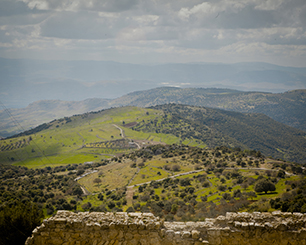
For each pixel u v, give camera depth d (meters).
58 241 11.42
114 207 88.81
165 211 68.94
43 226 11.52
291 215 11.63
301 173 120.06
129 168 180.25
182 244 11.31
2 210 18.58
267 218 11.59
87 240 11.36
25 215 18.06
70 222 11.47
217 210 63.62
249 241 11.32
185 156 195.75
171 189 115.94
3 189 104.81
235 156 175.62
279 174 114.94
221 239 11.38
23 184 122.25
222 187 107.31
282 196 66.50
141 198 98.25
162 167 173.12
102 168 190.00
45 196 99.88
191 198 90.69
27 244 11.47
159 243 11.32
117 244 11.31
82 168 197.25
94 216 11.71
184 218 53.31
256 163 150.12
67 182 136.25
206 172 149.25
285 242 11.27
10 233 17.23
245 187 103.06
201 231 11.55
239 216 11.64
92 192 127.25
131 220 11.55
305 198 50.16
